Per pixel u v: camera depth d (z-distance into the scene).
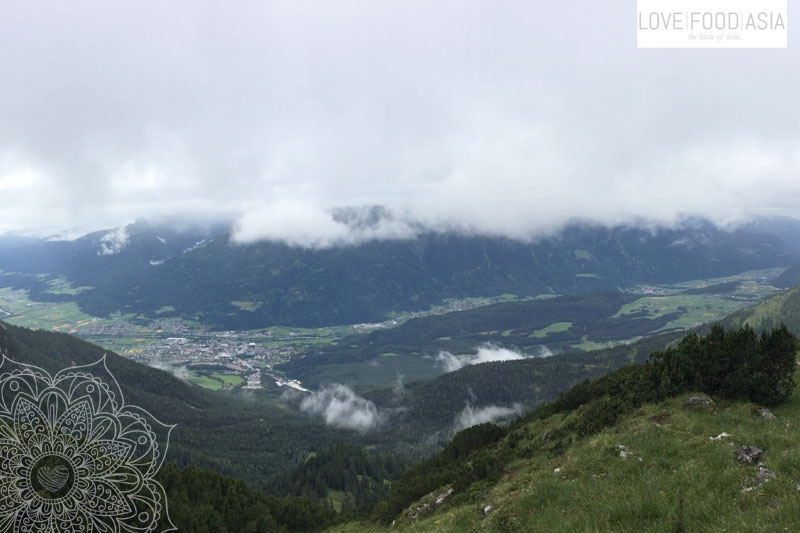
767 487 17.19
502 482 31.22
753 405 27.52
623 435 26.44
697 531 15.88
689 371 31.47
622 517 17.77
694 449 22.34
